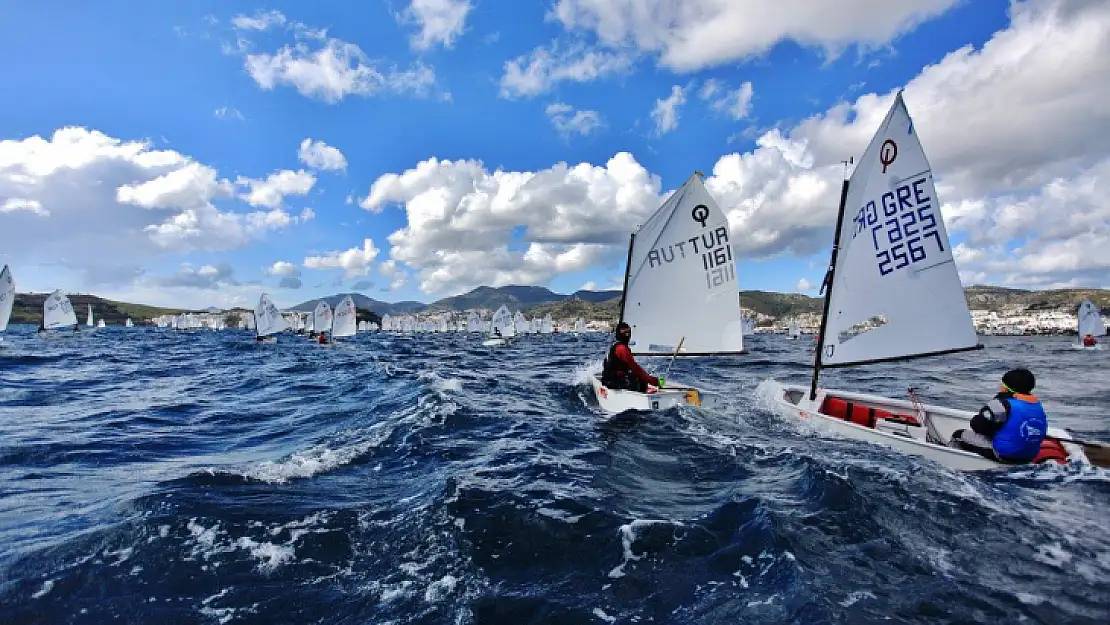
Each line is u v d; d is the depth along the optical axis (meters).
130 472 7.42
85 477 7.13
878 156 8.20
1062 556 4.36
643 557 4.49
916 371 23.94
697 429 9.07
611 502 5.73
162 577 4.09
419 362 29.97
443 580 4.14
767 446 7.81
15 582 3.96
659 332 13.11
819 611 3.58
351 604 3.80
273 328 57.09
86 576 4.07
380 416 11.27
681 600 3.85
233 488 6.16
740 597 3.86
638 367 11.18
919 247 7.82
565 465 7.27
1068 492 5.73
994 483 6.00
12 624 3.46
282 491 6.14
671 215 12.57
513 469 7.07
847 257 8.77
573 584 4.09
